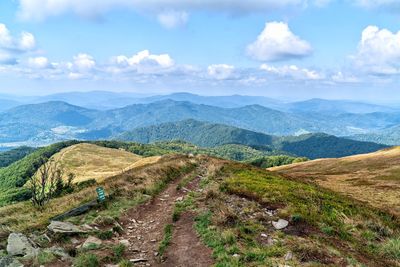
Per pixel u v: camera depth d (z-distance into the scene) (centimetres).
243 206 2361
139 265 1479
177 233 1886
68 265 1435
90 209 2450
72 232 1833
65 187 4203
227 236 1656
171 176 4075
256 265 1380
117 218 2206
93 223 2048
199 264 1438
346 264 1462
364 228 2266
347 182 6694
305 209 2327
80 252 1580
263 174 4369
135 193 2895
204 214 2111
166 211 2447
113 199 2706
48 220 2233
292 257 1465
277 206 2369
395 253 1830
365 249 1852
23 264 1402
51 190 3800
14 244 1590
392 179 6500
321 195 3061
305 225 1995
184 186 3478
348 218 2420
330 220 2214
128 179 3469
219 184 3192
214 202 2434
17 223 2355
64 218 2278
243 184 3091
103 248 1658
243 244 1628
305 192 3012
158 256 1567
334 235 1947
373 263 1612
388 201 4416
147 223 2197
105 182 3656
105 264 1480
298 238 1739
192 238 1762
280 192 2794
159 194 3109
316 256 1510
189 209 2364
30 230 2005
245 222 1980
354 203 3130
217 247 1555
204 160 6028
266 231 1861
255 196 2612
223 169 4631
